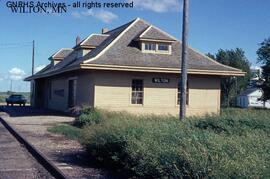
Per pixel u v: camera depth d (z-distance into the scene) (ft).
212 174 23.13
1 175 34.32
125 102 93.35
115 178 32.40
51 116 99.14
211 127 43.09
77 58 114.52
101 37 113.70
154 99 95.76
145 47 97.76
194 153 25.62
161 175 26.53
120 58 93.71
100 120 69.82
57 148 48.62
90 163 39.09
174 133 32.53
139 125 36.55
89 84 94.22
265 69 221.66
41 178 33.50
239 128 42.09
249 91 277.85
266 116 48.60
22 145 53.01
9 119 90.43
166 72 93.81
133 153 30.58
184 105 51.26
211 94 100.12
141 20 107.55
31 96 174.60
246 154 24.73
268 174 21.59
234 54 292.40
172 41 98.37
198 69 95.71
